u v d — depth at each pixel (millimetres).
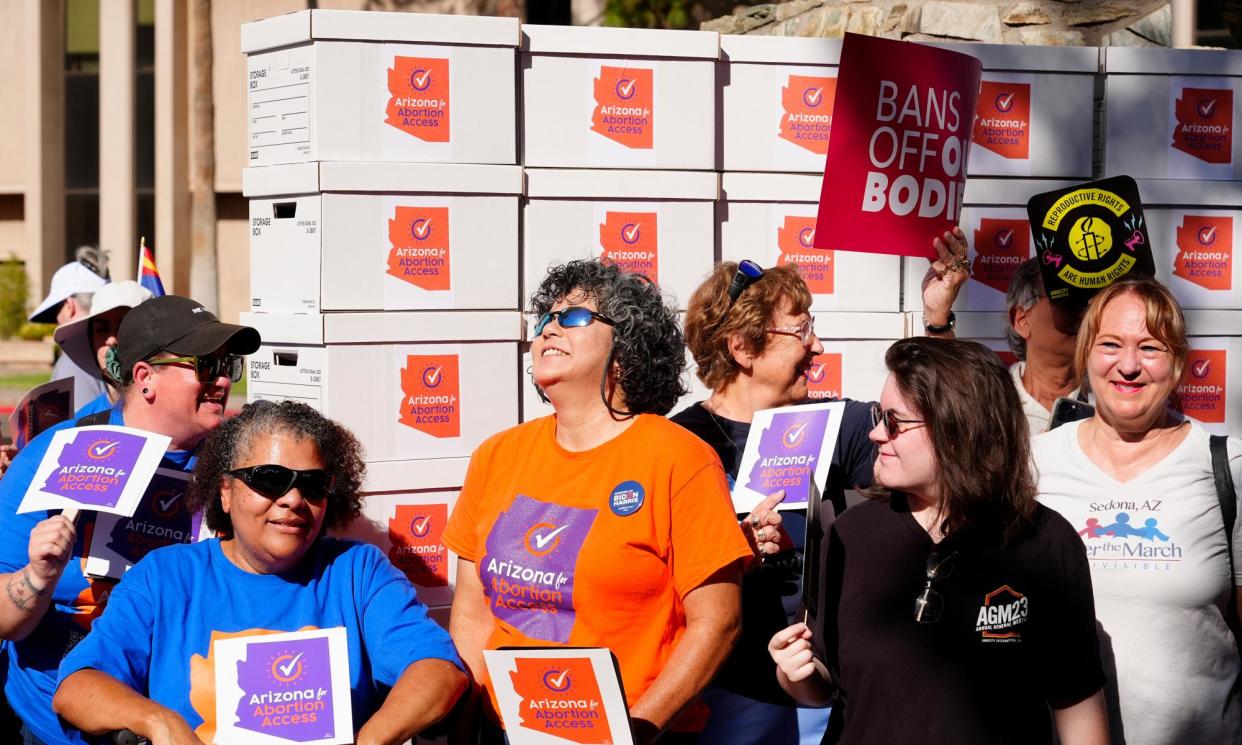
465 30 3520
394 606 2748
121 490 2895
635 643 2682
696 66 3756
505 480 2863
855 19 5512
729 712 3084
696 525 2666
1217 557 3004
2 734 3334
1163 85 4152
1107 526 3049
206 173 22391
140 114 24688
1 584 2879
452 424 3549
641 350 2771
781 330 3240
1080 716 2535
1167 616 2984
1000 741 2455
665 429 2740
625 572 2645
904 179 3670
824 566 2666
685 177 3738
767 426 3135
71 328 4445
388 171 3449
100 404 3568
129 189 24375
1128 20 5207
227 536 2812
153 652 2664
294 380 3559
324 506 2730
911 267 4031
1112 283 3131
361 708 2705
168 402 3145
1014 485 2508
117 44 24125
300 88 3463
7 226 25734
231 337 3131
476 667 2850
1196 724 2977
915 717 2477
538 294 2926
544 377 2789
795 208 3908
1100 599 3037
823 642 2611
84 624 3055
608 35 3676
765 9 6340
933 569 2512
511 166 3570
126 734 2500
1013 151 4105
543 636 2707
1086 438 3199
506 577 2740
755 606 3096
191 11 22781
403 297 3496
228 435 2740
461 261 3543
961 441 2484
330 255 3424
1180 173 4176
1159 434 3105
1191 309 4141
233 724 2510
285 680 2537
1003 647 2469
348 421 3449
